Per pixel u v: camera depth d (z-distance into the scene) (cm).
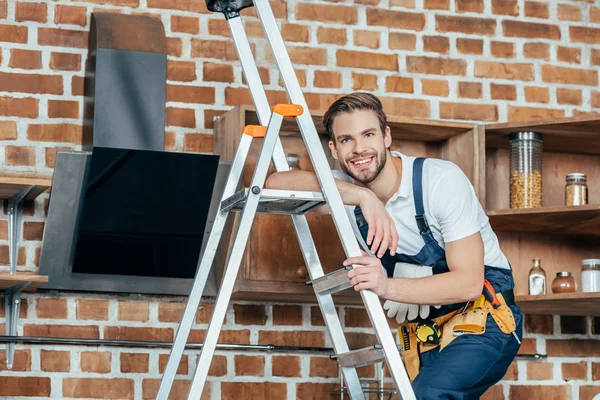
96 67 345
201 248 359
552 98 421
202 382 229
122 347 366
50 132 366
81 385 360
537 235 403
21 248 359
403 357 320
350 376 265
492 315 285
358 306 395
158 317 371
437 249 288
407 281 264
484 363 279
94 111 343
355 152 280
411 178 286
